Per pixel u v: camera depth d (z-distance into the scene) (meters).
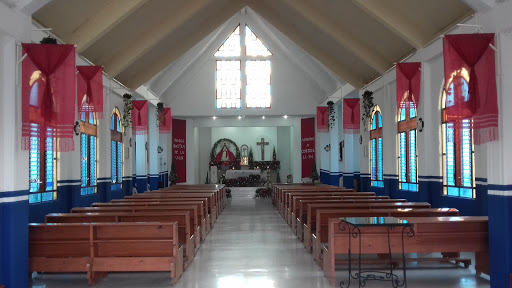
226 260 7.94
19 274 5.92
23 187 6.04
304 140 24.92
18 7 5.95
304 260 7.89
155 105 20.70
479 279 6.49
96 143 12.91
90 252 6.33
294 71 23.25
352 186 19.94
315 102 23.25
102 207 8.70
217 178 28.12
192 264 7.63
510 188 5.85
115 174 14.88
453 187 9.99
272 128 29.19
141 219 7.56
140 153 19.95
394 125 13.38
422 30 10.62
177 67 20.03
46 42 7.77
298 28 15.90
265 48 23.34
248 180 26.97
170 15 13.32
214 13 15.88
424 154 10.99
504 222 5.86
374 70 14.76
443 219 6.36
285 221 13.41
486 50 6.18
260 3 16.33
